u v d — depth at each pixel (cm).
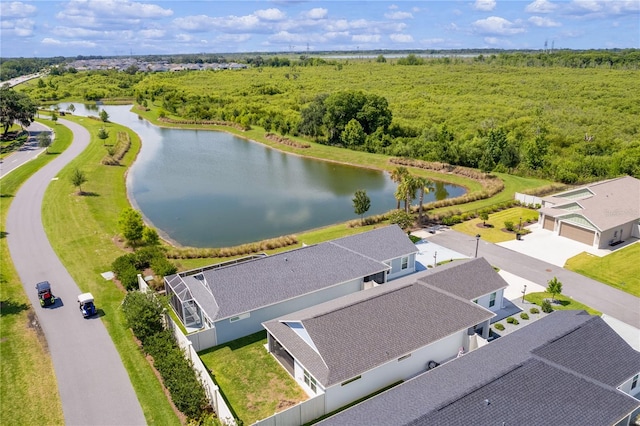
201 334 2917
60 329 3094
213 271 3259
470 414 1984
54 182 6450
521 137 9088
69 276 3853
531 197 5853
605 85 13888
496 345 2628
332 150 9525
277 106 13562
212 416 2202
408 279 3378
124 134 10225
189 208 6091
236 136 11381
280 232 5288
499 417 1983
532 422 1972
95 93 17125
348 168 8494
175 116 13338
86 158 7850
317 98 11181
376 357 2530
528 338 2642
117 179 7144
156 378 2622
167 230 5319
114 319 3216
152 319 2825
